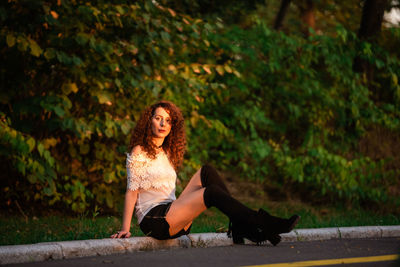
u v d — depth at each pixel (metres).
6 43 7.60
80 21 8.09
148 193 5.77
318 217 9.91
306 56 12.16
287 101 12.46
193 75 9.38
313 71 12.20
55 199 8.20
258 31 11.88
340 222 8.62
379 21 12.58
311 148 11.88
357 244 6.40
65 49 8.20
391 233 7.46
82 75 7.93
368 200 11.76
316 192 12.03
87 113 8.72
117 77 8.69
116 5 8.45
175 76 9.25
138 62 8.84
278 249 5.81
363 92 12.06
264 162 12.48
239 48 11.23
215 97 11.85
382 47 12.77
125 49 8.41
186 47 9.72
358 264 4.97
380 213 11.09
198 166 9.70
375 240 6.86
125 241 5.50
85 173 9.27
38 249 4.93
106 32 8.58
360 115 12.30
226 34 11.56
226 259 5.12
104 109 8.90
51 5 7.75
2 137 7.15
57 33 7.88
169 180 5.85
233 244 6.20
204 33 9.47
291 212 10.54
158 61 8.90
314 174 11.46
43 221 8.00
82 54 8.41
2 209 8.77
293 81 12.32
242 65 11.67
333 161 11.26
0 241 5.91
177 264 4.81
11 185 8.73
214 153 12.14
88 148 8.70
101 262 4.88
